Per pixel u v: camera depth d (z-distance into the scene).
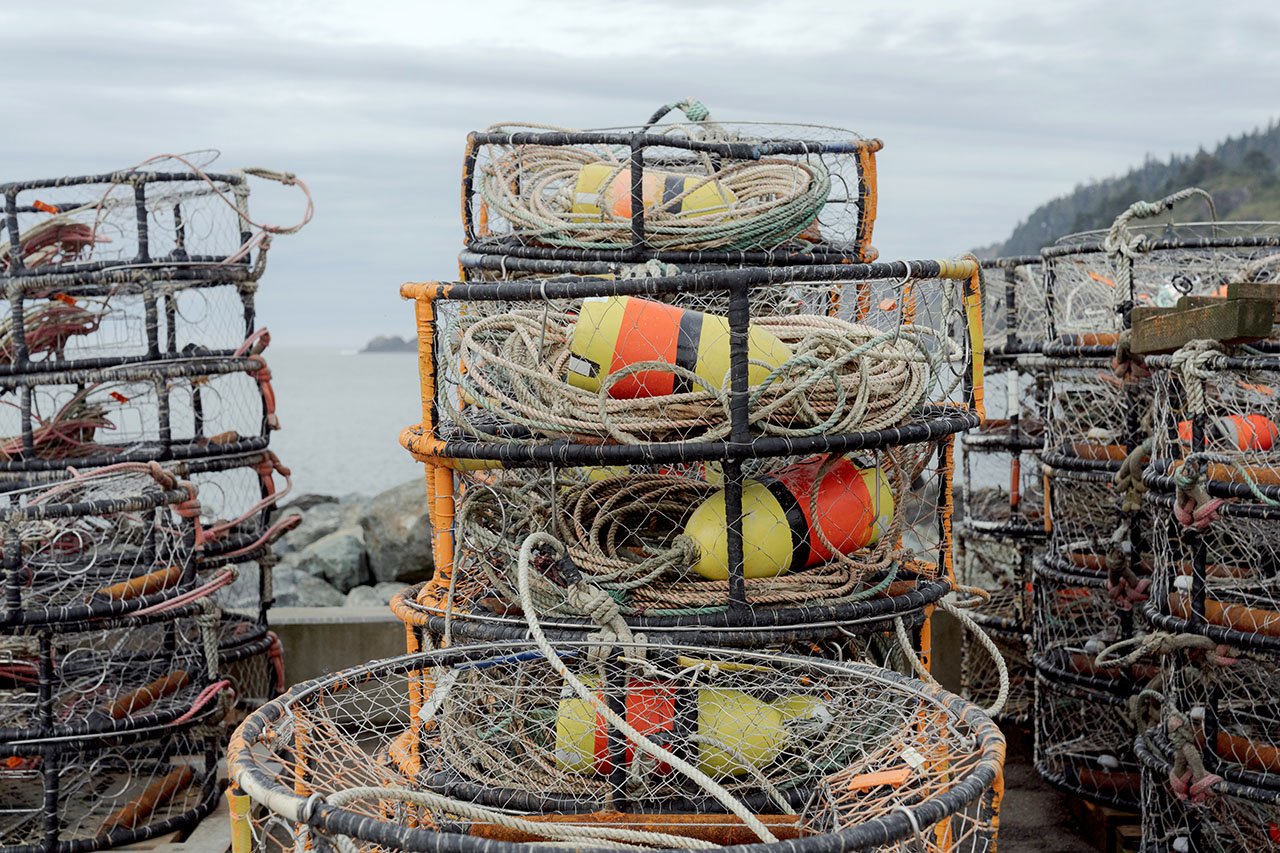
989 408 5.71
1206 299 3.38
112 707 3.97
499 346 3.29
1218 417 3.58
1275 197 44.28
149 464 3.98
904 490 3.14
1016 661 5.17
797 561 2.90
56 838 3.80
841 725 2.79
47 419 5.12
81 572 4.10
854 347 2.84
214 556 4.86
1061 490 4.67
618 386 2.83
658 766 2.63
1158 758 3.49
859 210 4.24
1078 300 5.19
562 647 2.77
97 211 5.06
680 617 2.79
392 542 7.64
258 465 5.31
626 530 3.22
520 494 3.14
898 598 2.95
